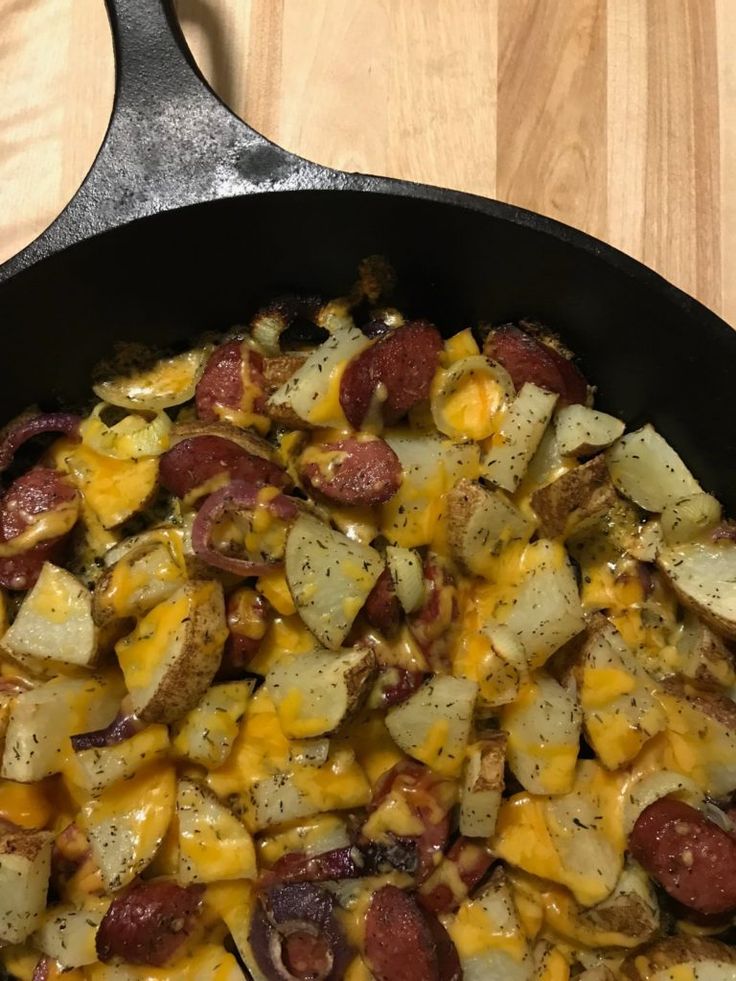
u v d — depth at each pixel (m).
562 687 0.34
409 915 0.30
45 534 0.35
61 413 0.37
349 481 0.33
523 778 0.33
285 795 0.32
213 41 0.42
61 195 0.42
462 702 0.31
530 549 0.35
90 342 0.36
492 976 0.31
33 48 0.43
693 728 0.33
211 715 0.32
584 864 0.32
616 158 0.41
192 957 0.32
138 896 0.31
